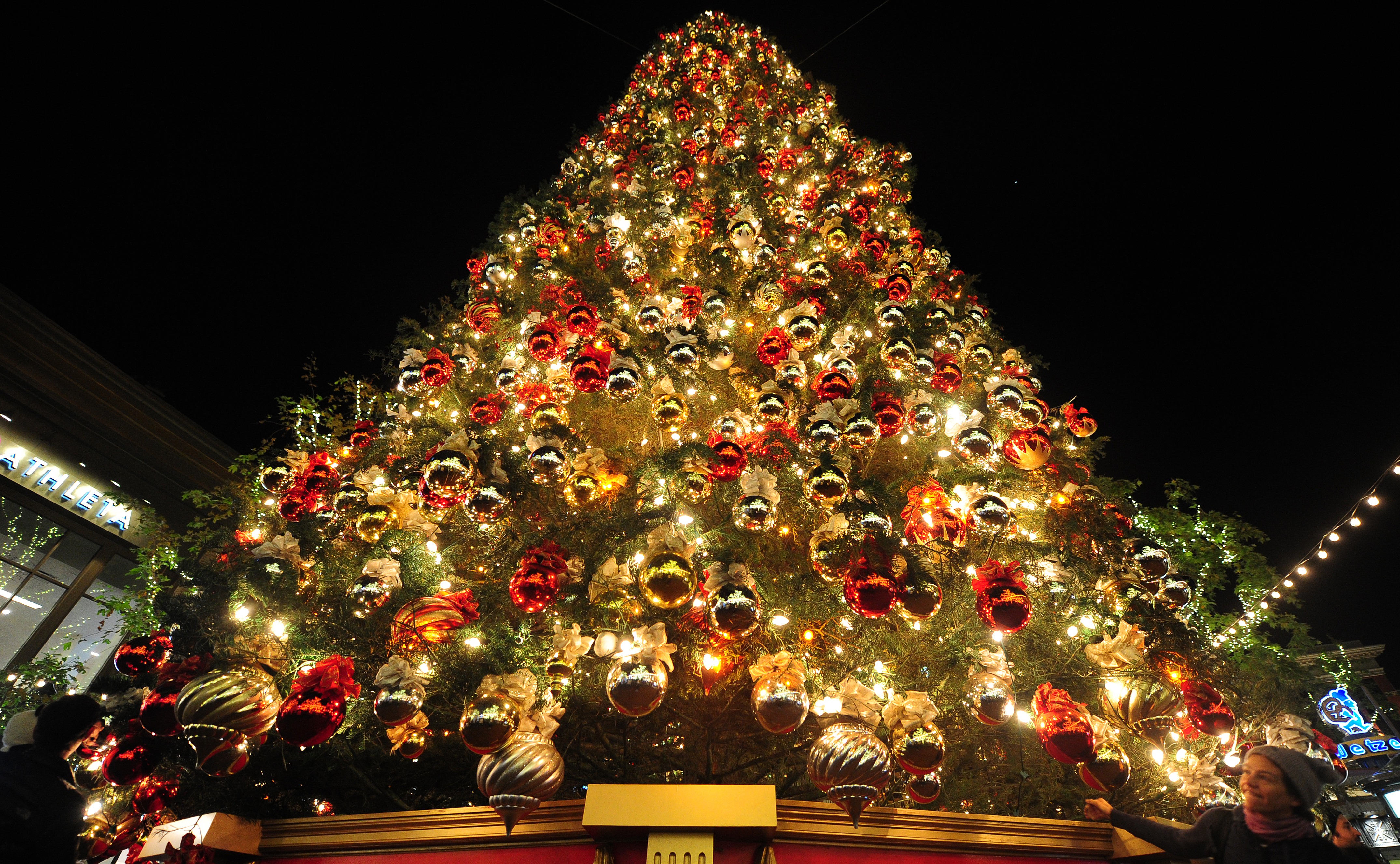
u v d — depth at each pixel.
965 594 2.75
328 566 2.85
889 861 2.28
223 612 2.61
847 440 3.01
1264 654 4.42
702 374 3.71
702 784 2.10
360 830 2.29
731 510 2.87
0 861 2.38
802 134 7.26
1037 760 2.78
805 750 2.61
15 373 9.02
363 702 2.56
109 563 9.80
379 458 3.16
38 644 8.88
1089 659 2.79
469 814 2.21
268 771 2.62
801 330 3.64
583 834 2.12
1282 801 2.00
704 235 4.95
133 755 2.51
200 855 2.15
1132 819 2.35
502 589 2.70
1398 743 10.51
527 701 2.19
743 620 2.21
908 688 2.65
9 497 8.98
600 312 4.06
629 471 2.96
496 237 5.45
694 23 8.99
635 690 2.08
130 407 10.07
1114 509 3.20
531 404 3.43
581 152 7.34
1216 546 5.49
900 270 4.46
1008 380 3.43
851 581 2.38
